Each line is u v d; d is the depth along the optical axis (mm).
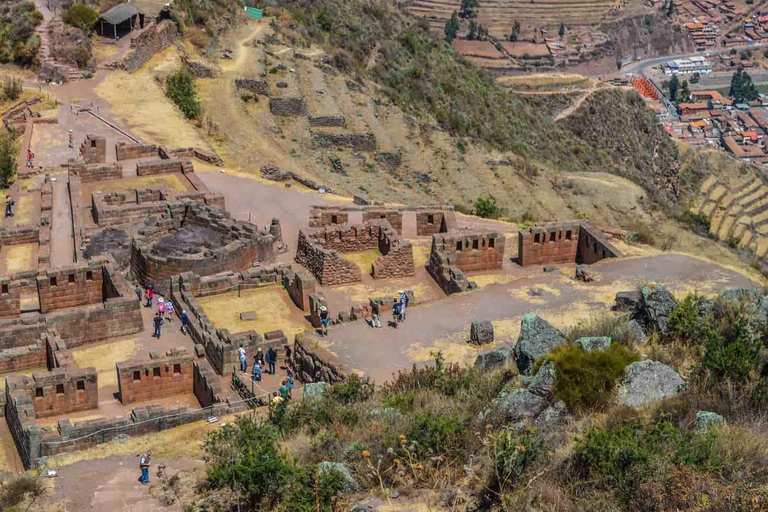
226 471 30531
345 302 57844
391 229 64562
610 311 49312
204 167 87000
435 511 26672
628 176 158625
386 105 126562
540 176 122750
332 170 104688
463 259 60344
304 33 139750
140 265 61875
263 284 59125
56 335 49406
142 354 51562
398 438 30047
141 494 33094
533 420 29891
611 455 26266
